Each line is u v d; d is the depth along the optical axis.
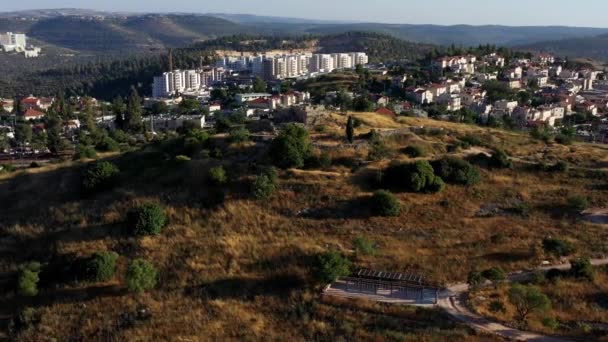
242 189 62.75
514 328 39.88
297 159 67.25
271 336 41.78
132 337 42.72
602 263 49.12
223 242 54.34
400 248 52.66
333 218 58.12
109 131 157.75
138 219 56.72
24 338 44.72
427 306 43.09
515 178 69.19
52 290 50.44
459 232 55.66
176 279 50.06
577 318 41.25
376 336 40.22
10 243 59.72
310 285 47.41
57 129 164.75
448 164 67.38
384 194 58.66
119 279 50.88
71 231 59.53
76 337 44.06
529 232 55.84
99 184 68.75
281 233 55.75
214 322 43.84
